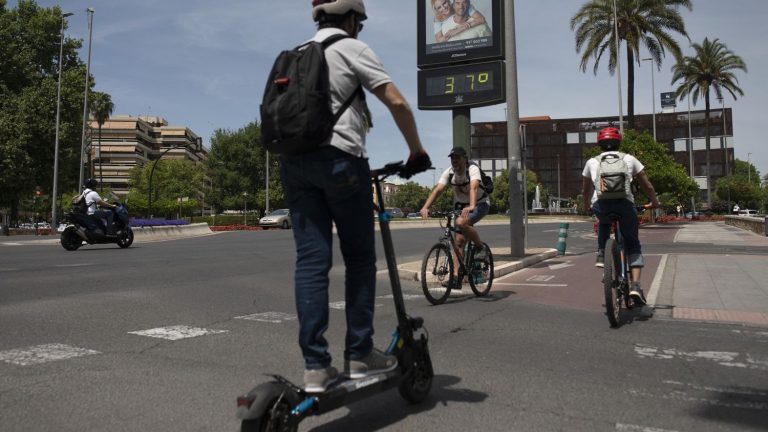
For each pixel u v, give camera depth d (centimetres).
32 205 6531
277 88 261
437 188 742
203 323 545
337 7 275
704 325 562
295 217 272
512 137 1242
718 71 5456
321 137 251
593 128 12862
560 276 986
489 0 1218
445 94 1234
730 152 11612
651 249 1608
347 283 286
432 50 1254
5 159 4047
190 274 952
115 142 13662
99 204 1619
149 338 478
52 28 4644
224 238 2456
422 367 322
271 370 387
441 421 297
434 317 602
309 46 259
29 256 1342
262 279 896
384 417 302
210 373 379
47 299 670
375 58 265
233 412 306
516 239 1235
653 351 454
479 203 737
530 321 580
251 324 542
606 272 542
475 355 437
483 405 322
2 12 4531
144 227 2486
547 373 389
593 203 627
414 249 1658
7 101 4138
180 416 300
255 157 6794
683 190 3803
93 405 315
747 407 324
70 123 4300
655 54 3653
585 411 314
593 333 522
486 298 746
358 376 275
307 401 244
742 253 1385
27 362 398
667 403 329
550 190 13000
